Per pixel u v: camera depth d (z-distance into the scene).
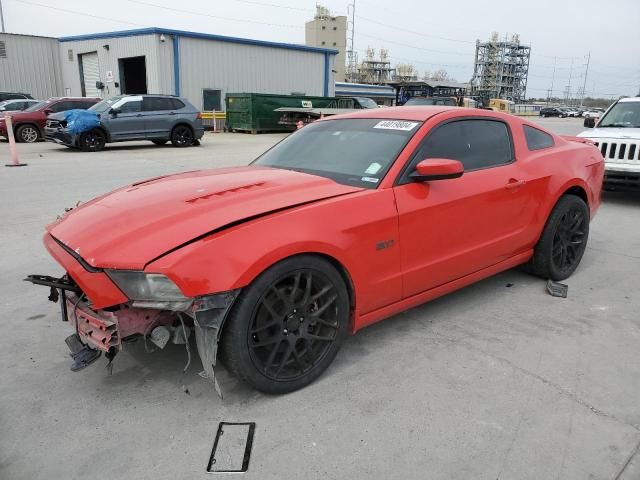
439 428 2.59
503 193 3.88
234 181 3.28
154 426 2.60
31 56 31.16
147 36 25.34
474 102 36.72
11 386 2.96
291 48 30.44
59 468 2.32
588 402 2.82
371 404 2.79
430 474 2.28
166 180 3.53
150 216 2.79
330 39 107.44
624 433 2.56
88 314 2.71
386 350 3.38
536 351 3.38
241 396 2.86
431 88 34.75
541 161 4.33
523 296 4.32
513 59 115.38
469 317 3.90
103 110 15.75
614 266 5.15
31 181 9.61
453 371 3.13
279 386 2.82
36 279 2.99
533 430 2.58
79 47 29.94
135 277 2.50
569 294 4.38
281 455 2.40
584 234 4.82
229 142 19.67
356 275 3.02
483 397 2.86
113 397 2.85
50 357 3.29
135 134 16.14
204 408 2.76
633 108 8.75
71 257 2.68
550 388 2.95
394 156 3.39
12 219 6.76
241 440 2.50
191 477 2.27
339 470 2.31
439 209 3.42
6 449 2.44
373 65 128.38
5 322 3.78
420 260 3.39
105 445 2.47
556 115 74.50
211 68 27.06
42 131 18.47
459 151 3.74
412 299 3.46
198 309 2.48
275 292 2.70
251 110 24.50
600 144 8.08
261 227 2.66
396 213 3.17
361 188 3.20
